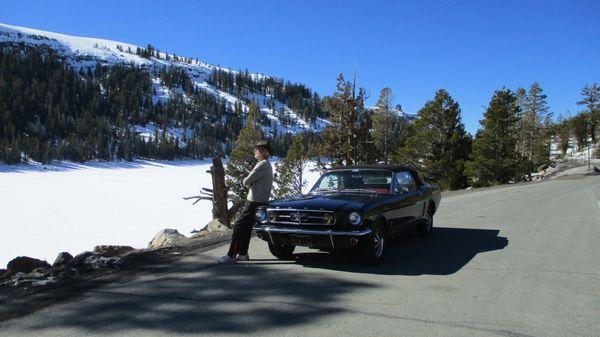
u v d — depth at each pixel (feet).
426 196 26.32
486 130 123.03
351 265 19.70
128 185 333.21
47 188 310.65
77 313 13.33
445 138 116.67
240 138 80.74
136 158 603.67
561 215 37.78
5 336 11.60
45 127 622.54
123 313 13.33
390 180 22.67
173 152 634.84
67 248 134.10
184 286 16.28
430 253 22.35
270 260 20.77
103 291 15.65
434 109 115.24
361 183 23.02
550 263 20.12
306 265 19.70
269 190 20.44
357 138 103.71
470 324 12.47
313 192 23.09
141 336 11.57
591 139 309.83
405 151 118.73
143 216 192.95
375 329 12.05
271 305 14.10
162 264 19.94
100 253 22.24
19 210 211.82
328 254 22.11
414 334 11.70
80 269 18.62
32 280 16.94
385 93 172.14
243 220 20.10
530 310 13.67
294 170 89.30
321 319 12.84
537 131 223.10
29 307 13.89
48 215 197.36
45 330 12.02
